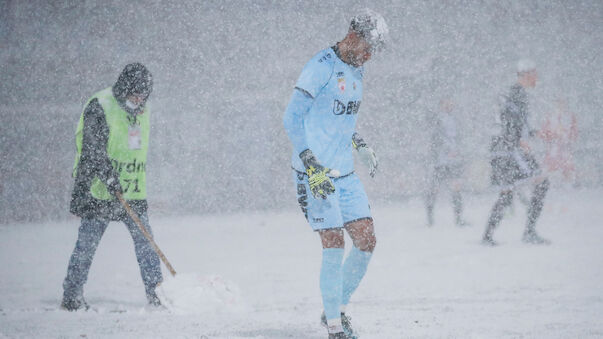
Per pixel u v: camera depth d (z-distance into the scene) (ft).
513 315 58.13
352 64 49.32
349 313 61.05
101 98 67.05
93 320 60.39
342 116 49.42
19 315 63.72
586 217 140.67
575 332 50.98
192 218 193.06
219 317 61.26
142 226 66.90
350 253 51.13
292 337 51.72
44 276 92.48
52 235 149.59
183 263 102.58
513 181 107.34
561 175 191.83
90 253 67.36
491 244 108.78
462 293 70.54
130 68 66.90
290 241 130.00
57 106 230.48
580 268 83.41
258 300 71.82
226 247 122.31
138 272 94.53
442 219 154.92
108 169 66.28
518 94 107.65
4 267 101.24
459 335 50.88
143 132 68.74
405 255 101.96
